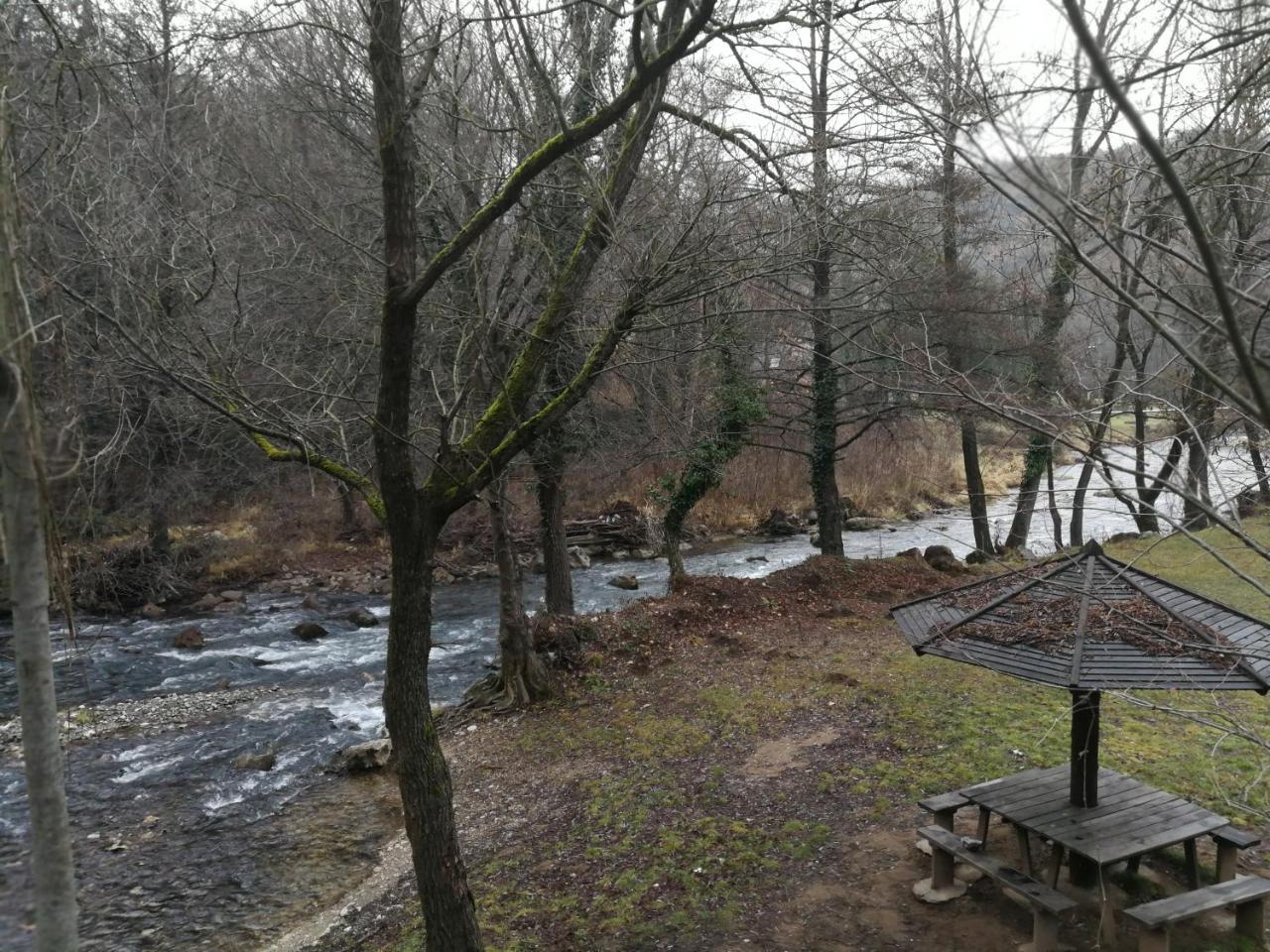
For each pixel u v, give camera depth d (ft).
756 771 28.81
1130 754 26.84
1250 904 17.95
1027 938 18.67
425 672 17.24
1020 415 14.25
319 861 27.14
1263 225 15.65
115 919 24.30
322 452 19.40
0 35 13.67
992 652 17.17
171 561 67.00
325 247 27.61
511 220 26.27
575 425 43.16
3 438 8.71
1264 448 15.53
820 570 51.47
